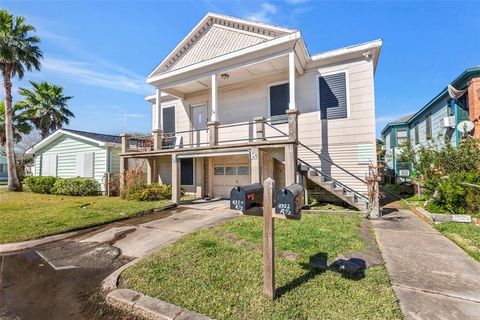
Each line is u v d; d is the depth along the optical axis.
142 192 9.48
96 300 2.76
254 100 10.00
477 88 8.45
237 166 10.29
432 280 2.85
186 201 9.52
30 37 14.87
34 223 6.00
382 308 2.28
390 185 15.14
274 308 2.32
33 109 19.72
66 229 5.50
